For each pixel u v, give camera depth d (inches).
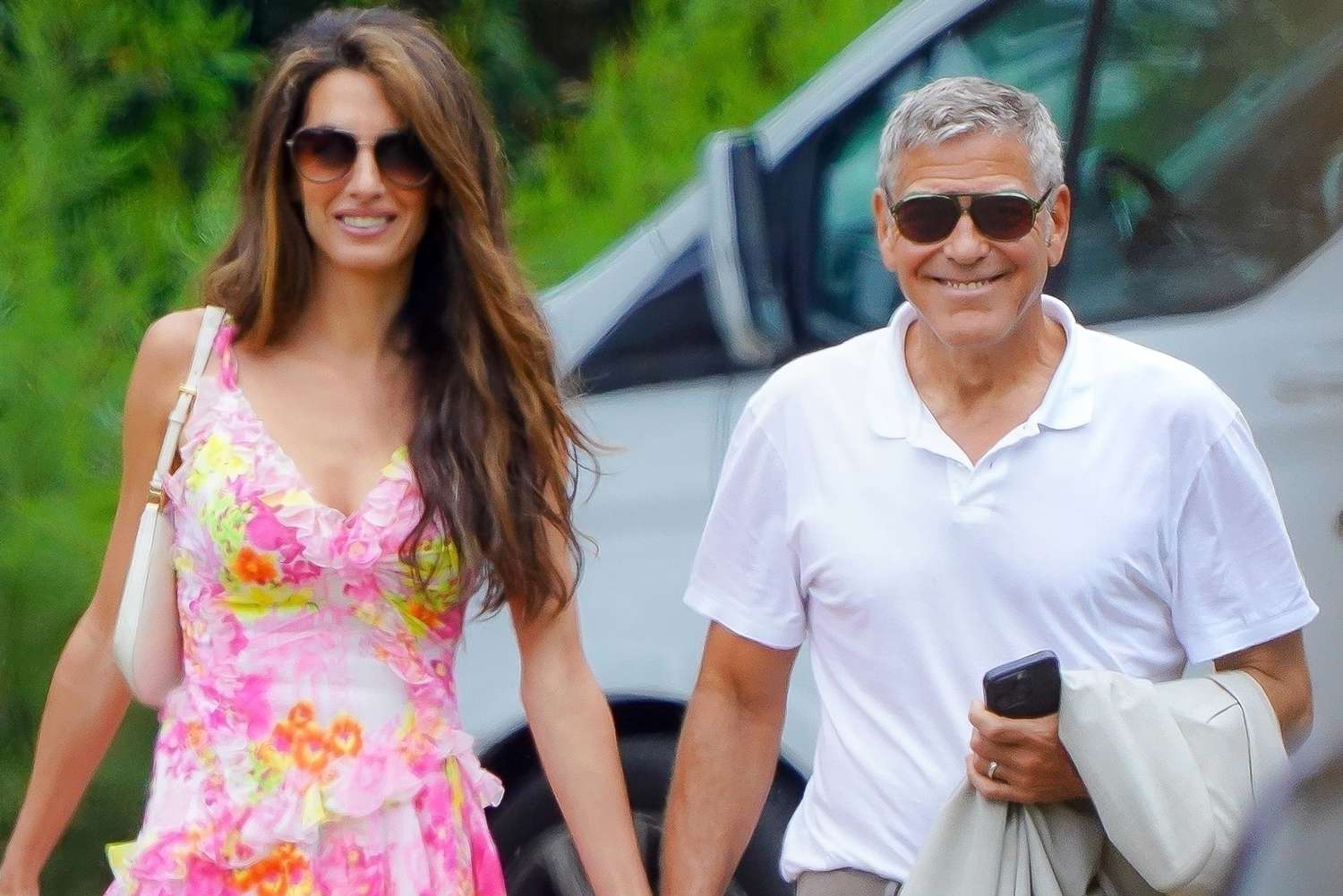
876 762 485.7
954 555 476.1
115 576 502.6
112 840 719.7
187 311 500.7
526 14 1294.3
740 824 524.4
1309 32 643.5
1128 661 476.4
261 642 476.4
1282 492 609.9
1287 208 633.6
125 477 501.4
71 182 829.8
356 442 491.2
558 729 517.3
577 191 1038.4
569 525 516.7
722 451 660.7
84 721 512.4
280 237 493.0
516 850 687.1
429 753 483.5
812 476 494.0
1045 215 475.5
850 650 490.3
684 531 662.5
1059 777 456.1
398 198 486.9
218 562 474.6
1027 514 472.7
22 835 520.1
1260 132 641.6
